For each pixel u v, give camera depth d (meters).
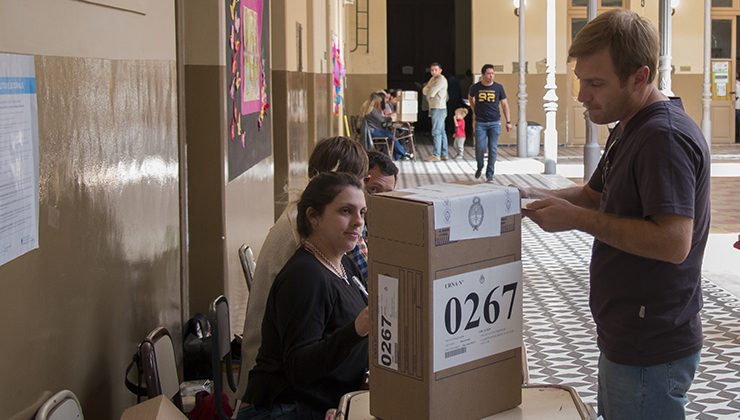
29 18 2.89
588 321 7.69
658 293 2.91
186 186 5.27
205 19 5.34
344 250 3.58
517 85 24.25
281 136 9.56
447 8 29.94
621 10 2.92
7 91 2.71
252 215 6.82
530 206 2.91
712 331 7.30
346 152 4.68
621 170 2.92
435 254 2.60
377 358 2.78
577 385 6.13
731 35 23.98
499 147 24.30
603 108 2.95
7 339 2.72
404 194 2.70
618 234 2.80
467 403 2.75
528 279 9.27
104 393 3.62
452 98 27.72
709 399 5.79
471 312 2.72
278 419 3.47
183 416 3.27
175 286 4.95
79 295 3.34
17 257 2.79
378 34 24.81
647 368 2.95
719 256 10.12
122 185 3.90
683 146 2.80
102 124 3.62
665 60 14.91
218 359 3.82
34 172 2.92
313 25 12.45
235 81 5.93
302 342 3.38
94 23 3.54
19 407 2.80
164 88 4.71
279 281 3.47
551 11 17.58
